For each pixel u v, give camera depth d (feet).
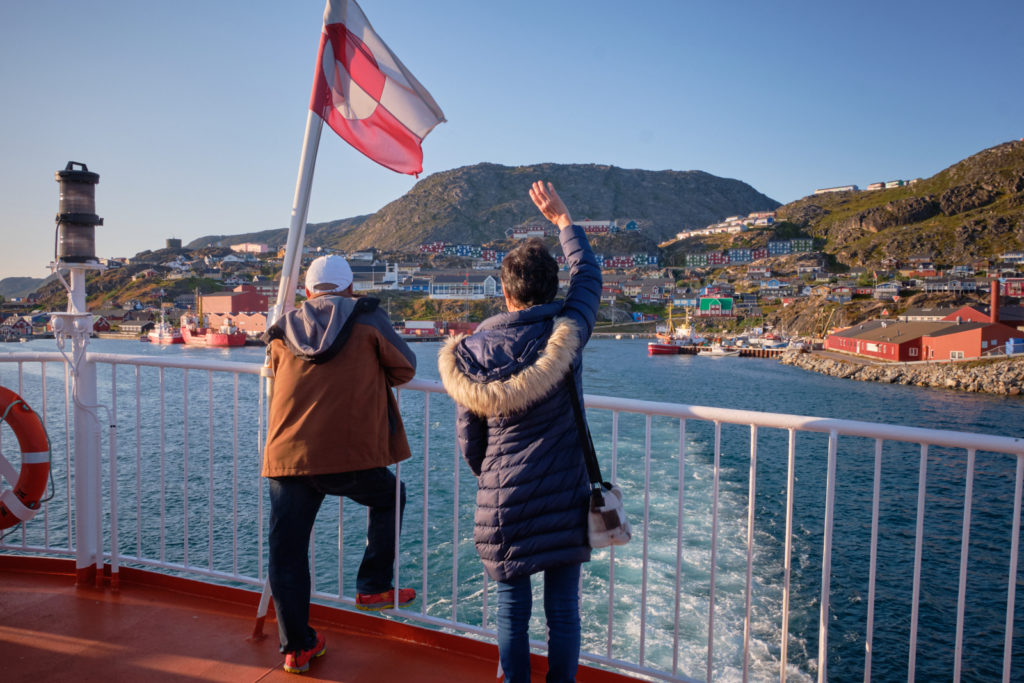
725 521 53.01
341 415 8.34
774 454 84.69
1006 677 7.21
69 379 12.17
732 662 31.76
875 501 7.88
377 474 8.91
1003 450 7.02
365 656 9.86
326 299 8.64
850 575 44.09
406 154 10.57
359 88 9.88
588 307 7.18
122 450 76.48
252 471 66.74
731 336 507.71
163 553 12.19
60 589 12.17
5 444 58.85
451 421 106.22
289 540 8.82
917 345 243.19
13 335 495.82
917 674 32.86
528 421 6.72
